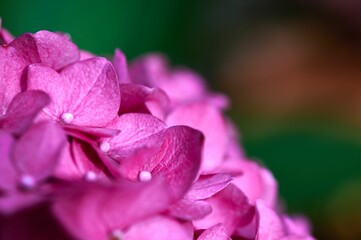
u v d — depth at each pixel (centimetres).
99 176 22
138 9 50
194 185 23
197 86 39
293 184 48
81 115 23
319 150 50
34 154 21
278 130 54
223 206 24
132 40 49
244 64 67
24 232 20
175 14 53
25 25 44
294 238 24
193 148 22
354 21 68
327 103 62
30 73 23
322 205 47
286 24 70
